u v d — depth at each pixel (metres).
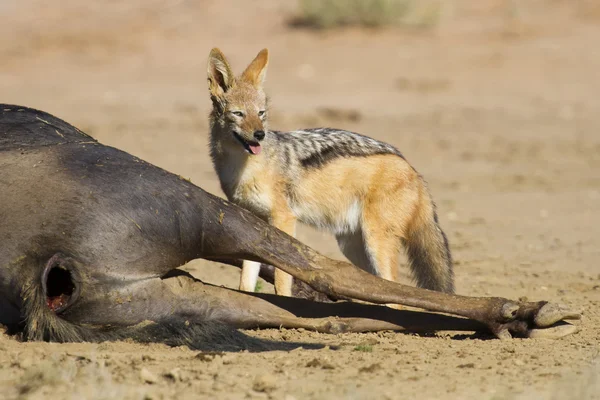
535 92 34.38
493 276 14.60
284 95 33.41
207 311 9.96
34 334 9.42
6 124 10.77
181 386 8.20
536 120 30.89
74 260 9.41
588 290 13.72
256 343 9.74
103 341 9.62
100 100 32.88
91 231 9.52
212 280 13.70
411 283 14.34
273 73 36.62
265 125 12.79
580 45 39.56
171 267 9.98
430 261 12.91
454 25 42.97
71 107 31.55
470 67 37.28
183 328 9.73
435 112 31.75
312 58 38.53
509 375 8.70
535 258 16.08
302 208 12.79
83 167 10.01
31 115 11.05
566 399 7.84
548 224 19.00
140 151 25.83
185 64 38.56
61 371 8.25
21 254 9.45
